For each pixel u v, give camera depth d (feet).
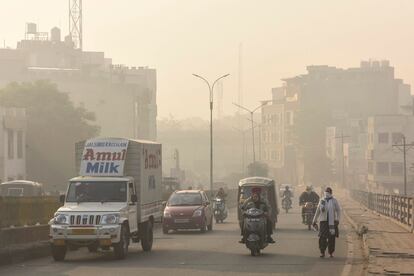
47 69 537.24
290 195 247.09
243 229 91.35
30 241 95.76
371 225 148.05
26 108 338.75
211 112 268.82
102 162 93.20
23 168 317.83
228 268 75.92
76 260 85.76
